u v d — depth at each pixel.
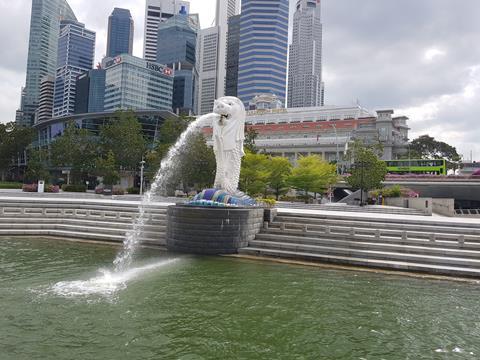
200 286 10.52
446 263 12.80
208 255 14.49
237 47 184.62
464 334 7.79
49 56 172.88
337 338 7.46
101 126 59.69
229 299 9.54
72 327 7.53
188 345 6.92
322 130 92.44
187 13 193.75
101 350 6.59
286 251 14.40
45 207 20.19
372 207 31.02
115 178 50.31
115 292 9.80
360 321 8.38
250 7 150.25
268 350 6.84
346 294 10.21
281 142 88.50
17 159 75.50
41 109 158.12
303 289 10.54
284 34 152.38
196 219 14.72
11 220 18.52
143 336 7.22
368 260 13.33
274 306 9.13
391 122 86.44
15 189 49.41
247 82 149.62
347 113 97.69
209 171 43.31
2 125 63.94
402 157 81.44
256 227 15.92
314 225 16.00
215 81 195.00
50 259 13.31
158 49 166.00
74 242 16.58
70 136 57.44
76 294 9.56
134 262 13.16
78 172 58.91
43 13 169.62
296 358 6.57
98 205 20.58
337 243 14.54
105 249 15.27
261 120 107.88
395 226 15.52
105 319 7.99
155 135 75.06
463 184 48.69
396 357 6.71
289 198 43.31
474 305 9.52
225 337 7.32
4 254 13.90
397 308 9.23
